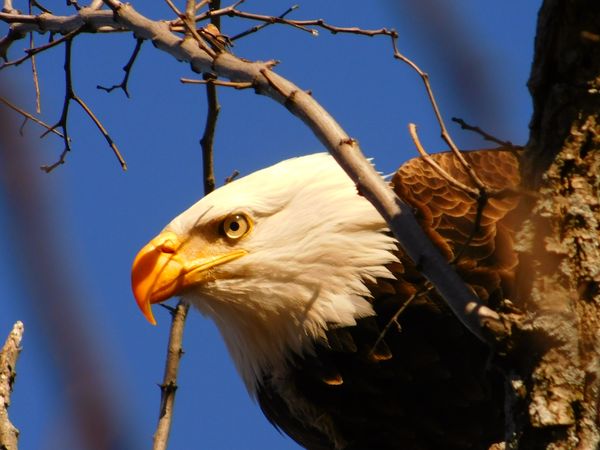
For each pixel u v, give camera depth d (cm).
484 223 862
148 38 699
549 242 456
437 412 899
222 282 904
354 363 898
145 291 899
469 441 905
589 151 464
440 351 875
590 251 451
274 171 929
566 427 421
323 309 895
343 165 541
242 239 907
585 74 464
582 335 439
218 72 629
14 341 734
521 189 473
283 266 900
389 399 905
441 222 877
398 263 885
